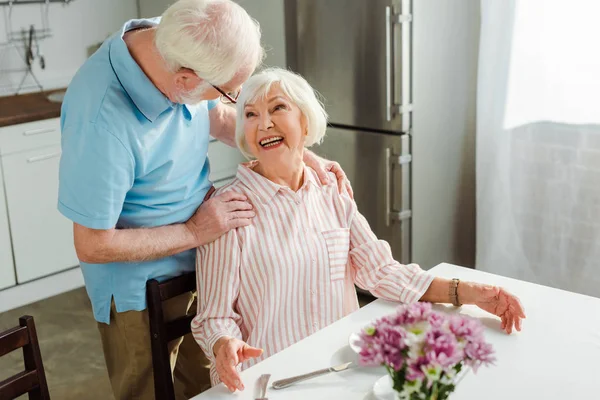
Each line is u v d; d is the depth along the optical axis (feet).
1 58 12.62
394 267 5.74
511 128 9.96
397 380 3.47
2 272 11.29
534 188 10.00
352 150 10.84
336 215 5.92
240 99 5.59
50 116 11.33
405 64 9.86
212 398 4.45
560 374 4.51
